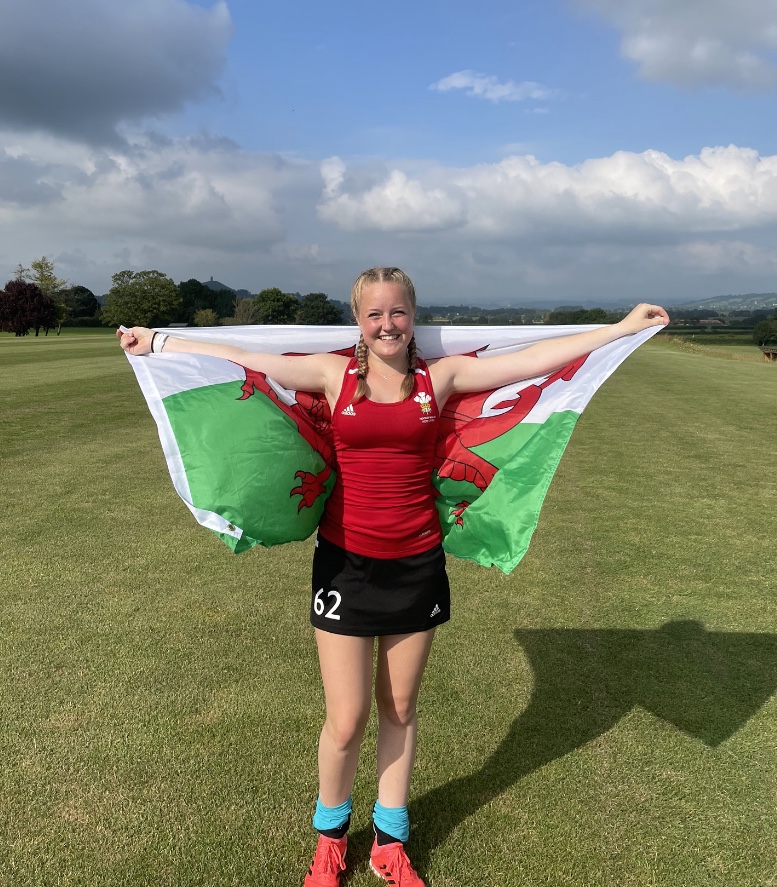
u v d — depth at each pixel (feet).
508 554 8.36
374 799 9.12
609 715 10.93
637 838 8.41
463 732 10.46
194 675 11.85
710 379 69.92
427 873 7.89
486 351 9.53
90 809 8.71
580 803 8.98
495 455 8.46
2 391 50.29
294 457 7.80
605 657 12.79
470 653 12.89
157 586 15.65
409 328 7.30
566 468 28.71
